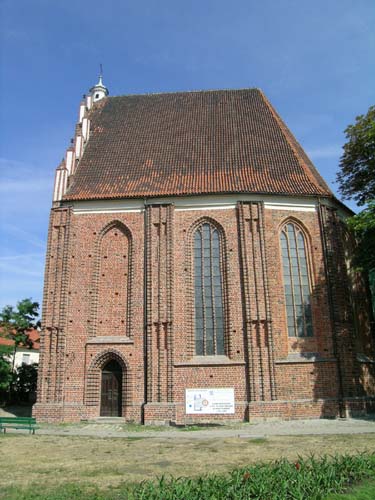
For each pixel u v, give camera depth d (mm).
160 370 27062
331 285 28984
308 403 26500
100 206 31172
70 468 14414
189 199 30641
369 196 30859
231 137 35500
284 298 28859
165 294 28484
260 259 28828
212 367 27156
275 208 30438
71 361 28047
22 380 42969
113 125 37812
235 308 28234
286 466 12023
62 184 31844
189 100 40000
